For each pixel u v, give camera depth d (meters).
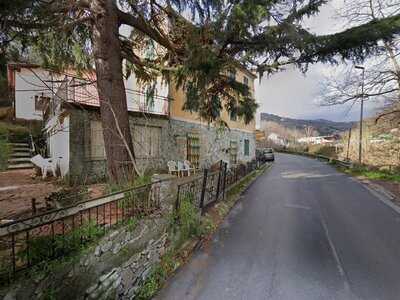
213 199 8.38
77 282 2.90
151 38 7.58
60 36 6.43
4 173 8.41
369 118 22.17
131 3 6.76
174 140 12.61
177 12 6.55
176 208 5.65
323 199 10.16
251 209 8.70
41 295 2.51
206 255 5.37
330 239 6.14
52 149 8.91
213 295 4.03
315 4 6.30
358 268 4.80
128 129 6.25
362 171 17.88
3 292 2.20
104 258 3.36
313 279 4.45
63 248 2.86
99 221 3.71
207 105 7.77
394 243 5.91
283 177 16.30
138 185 4.74
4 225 2.34
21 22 4.66
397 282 4.34
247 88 7.32
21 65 6.45
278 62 6.81
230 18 5.62
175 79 7.44
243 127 21.59
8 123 11.58
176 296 4.04
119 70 6.21
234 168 12.35
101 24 5.93
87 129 8.34
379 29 6.17
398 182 13.92
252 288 4.20
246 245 5.83
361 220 7.57
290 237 6.27
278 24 6.12
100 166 8.69
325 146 35.91
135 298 3.97
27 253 2.55
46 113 10.04
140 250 4.18
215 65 5.99
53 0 4.77
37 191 6.10
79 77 7.83
